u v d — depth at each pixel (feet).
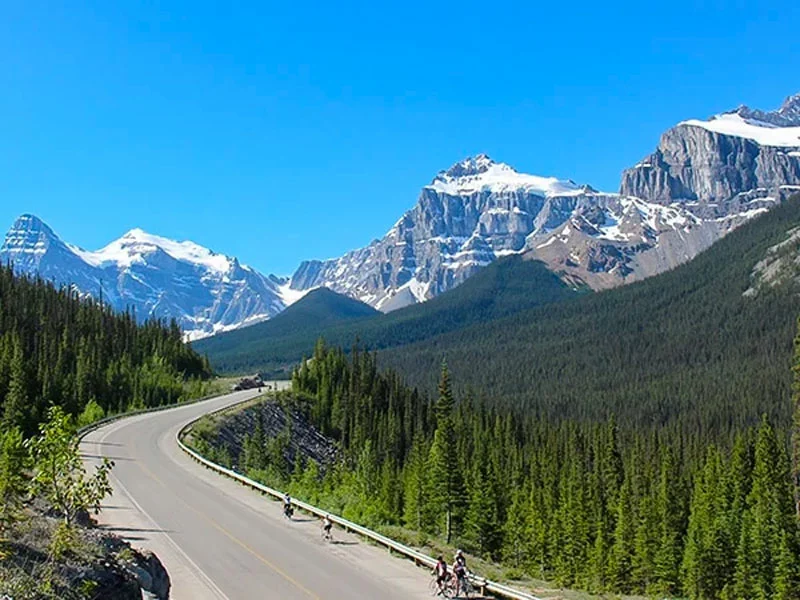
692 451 487.20
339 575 108.68
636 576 285.02
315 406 476.54
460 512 282.15
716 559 273.33
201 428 316.40
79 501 76.84
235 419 369.09
